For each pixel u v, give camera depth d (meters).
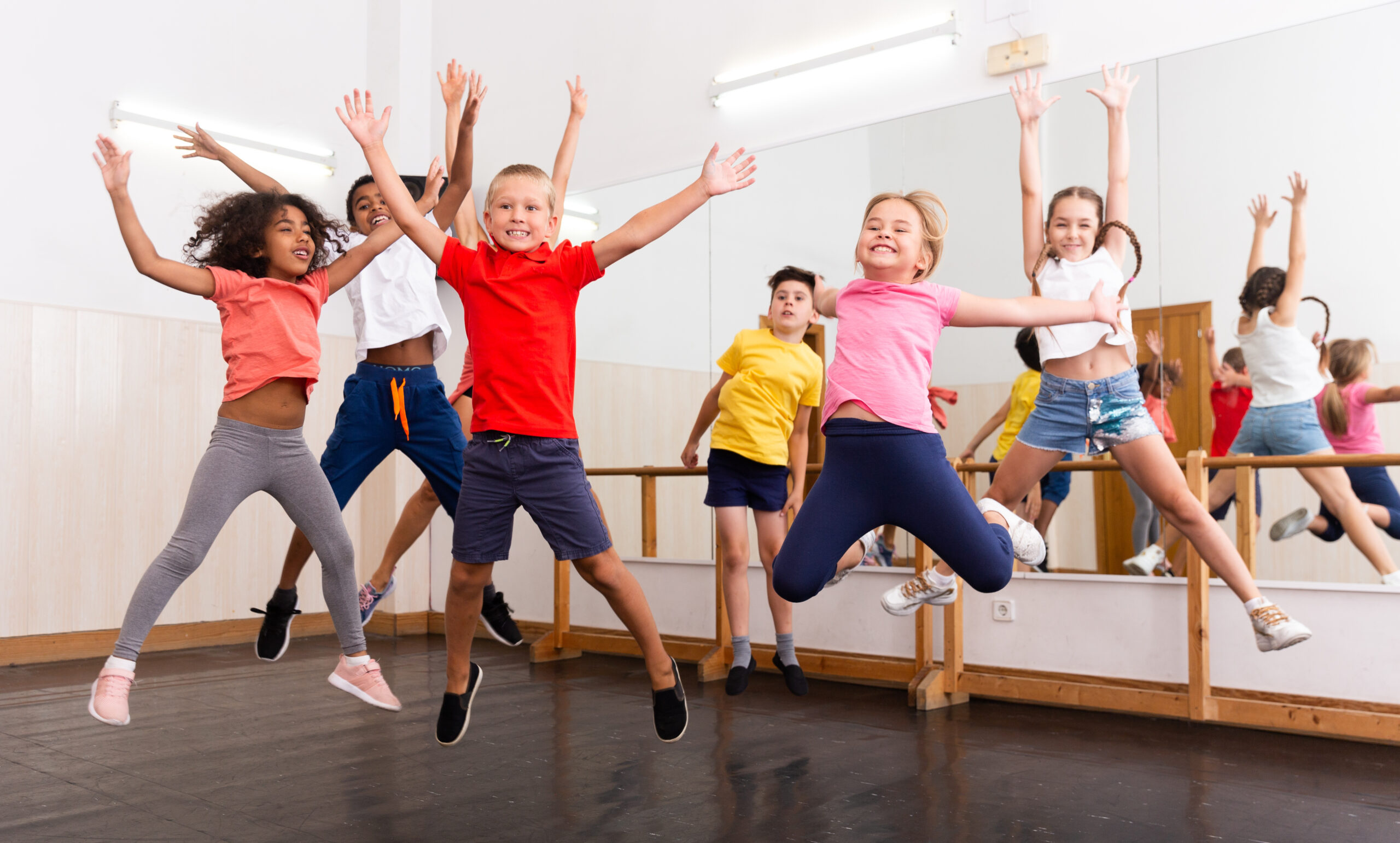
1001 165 3.74
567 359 2.20
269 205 2.45
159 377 4.85
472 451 2.20
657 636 2.30
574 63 5.13
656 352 4.67
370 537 5.59
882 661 3.78
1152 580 3.25
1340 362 3.09
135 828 2.12
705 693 3.72
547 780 2.50
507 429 2.15
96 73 4.74
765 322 4.31
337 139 5.62
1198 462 3.12
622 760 2.70
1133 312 3.46
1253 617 2.62
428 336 3.13
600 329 4.90
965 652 3.64
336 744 2.88
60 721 3.19
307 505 2.43
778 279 3.64
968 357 3.79
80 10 4.70
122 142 4.81
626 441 4.75
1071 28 3.62
